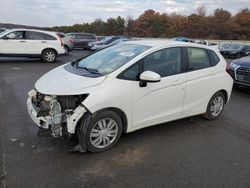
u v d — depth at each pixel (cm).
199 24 8775
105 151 417
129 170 371
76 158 392
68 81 408
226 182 354
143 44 489
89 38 2778
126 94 415
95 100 385
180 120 569
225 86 575
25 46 1440
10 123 509
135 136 476
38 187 325
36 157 389
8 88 799
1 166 363
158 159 404
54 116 386
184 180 354
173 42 504
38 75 1053
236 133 519
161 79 457
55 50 1520
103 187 332
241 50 2967
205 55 543
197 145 457
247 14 8156
